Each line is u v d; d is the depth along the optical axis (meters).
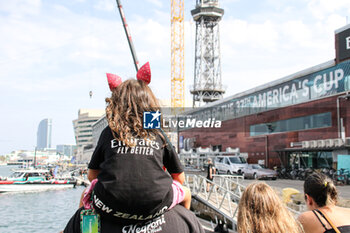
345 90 27.38
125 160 1.68
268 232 2.38
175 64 82.38
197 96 70.06
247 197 2.55
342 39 27.80
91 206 1.74
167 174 1.78
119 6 39.06
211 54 69.56
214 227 14.10
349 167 25.17
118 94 1.89
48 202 34.19
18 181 42.81
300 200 11.80
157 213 1.72
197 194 17.14
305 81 31.91
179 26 83.62
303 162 31.58
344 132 27.14
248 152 40.31
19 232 20.89
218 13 68.06
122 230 1.69
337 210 3.05
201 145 50.91
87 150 170.50
